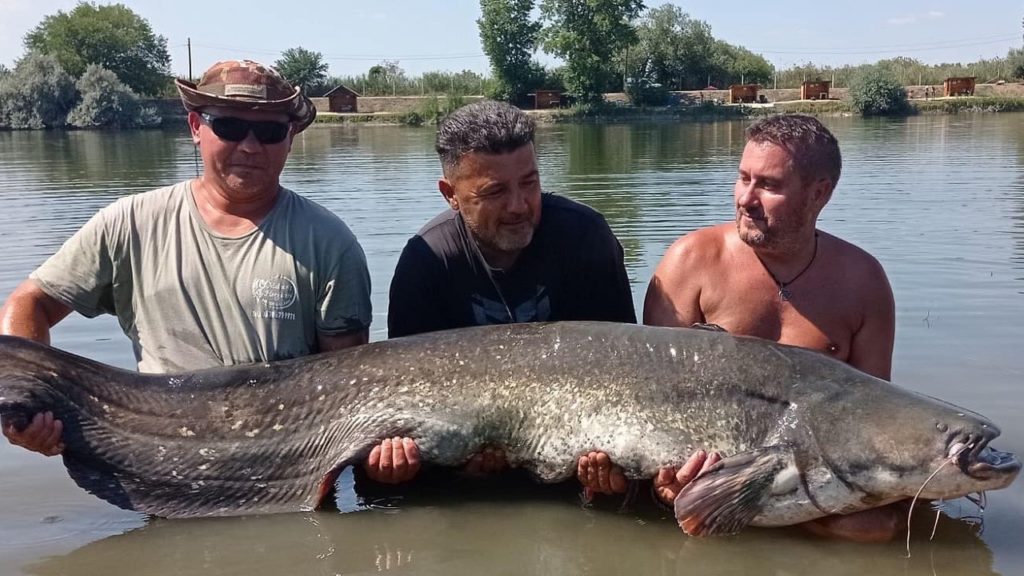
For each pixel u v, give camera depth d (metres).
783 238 1.67
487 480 1.73
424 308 1.80
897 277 3.04
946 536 1.47
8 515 1.56
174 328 1.71
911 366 2.16
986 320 2.53
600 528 1.54
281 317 1.72
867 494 1.47
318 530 1.53
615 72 24.08
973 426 1.43
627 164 7.51
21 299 1.70
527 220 1.66
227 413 1.62
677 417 1.52
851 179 5.82
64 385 1.58
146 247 1.71
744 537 1.50
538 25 22.53
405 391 1.60
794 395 1.51
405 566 1.40
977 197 4.83
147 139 13.90
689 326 1.79
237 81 1.65
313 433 1.60
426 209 4.76
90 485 1.58
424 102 20.78
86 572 1.38
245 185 1.68
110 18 27.64
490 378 1.59
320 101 22.25
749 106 20.41
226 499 1.60
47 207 4.98
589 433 1.54
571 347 1.60
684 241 1.83
